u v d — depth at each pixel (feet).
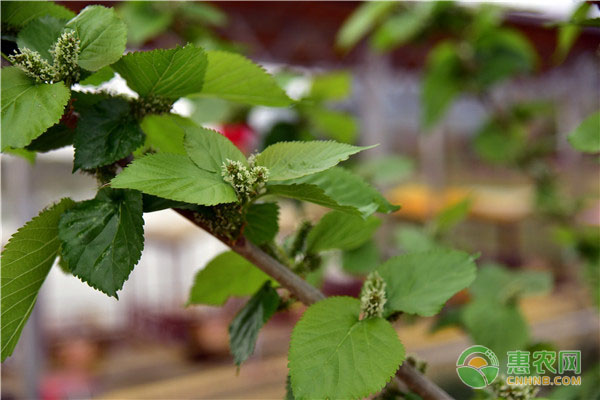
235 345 1.44
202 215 1.34
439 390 1.37
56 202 1.30
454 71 3.53
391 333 1.31
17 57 1.31
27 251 1.28
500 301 2.64
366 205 1.49
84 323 10.40
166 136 1.52
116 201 1.32
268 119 3.05
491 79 3.43
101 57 1.33
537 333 6.65
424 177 9.68
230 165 1.28
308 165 1.30
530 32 4.96
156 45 3.64
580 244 3.58
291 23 5.50
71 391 7.13
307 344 1.30
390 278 1.45
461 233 10.40
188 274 11.36
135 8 3.14
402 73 7.52
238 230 1.36
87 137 1.37
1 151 1.24
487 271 2.96
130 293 11.35
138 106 1.42
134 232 1.29
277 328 8.41
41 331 5.00
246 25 5.27
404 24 3.45
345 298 1.37
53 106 1.26
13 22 1.45
